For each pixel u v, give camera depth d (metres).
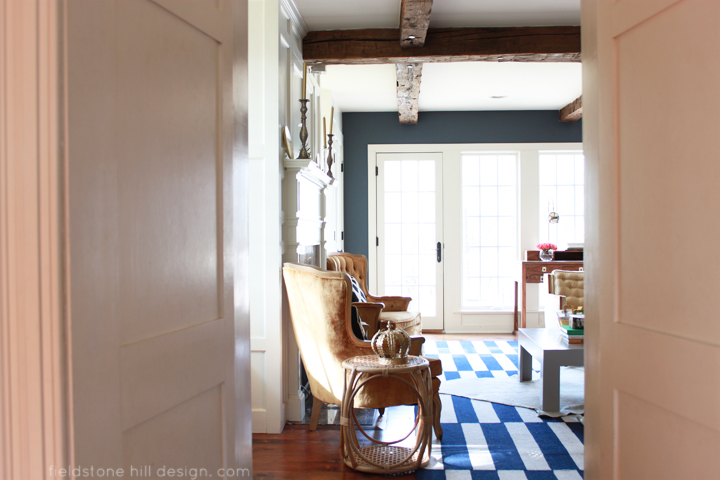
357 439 2.70
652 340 1.00
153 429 0.91
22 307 0.70
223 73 1.17
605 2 1.16
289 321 3.05
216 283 1.15
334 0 3.19
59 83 0.69
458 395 3.45
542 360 3.04
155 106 0.92
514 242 6.11
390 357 2.29
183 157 1.01
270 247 2.85
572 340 3.14
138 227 0.87
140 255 0.87
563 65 4.36
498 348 5.05
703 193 0.87
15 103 0.69
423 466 2.37
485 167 6.14
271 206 2.84
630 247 1.09
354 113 6.05
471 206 6.14
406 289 6.09
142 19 0.88
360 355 2.48
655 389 0.99
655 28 0.99
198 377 1.05
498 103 5.67
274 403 2.85
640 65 1.04
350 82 4.78
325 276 2.48
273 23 2.85
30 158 0.69
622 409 1.12
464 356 4.68
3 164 0.70
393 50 3.66
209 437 1.11
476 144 6.00
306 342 2.67
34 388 0.69
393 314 4.27
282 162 2.93
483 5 3.26
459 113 6.01
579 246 5.68
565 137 5.95
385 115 6.04
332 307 2.49
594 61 1.26
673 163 0.95
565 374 3.95
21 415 0.70
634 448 1.07
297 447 2.63
